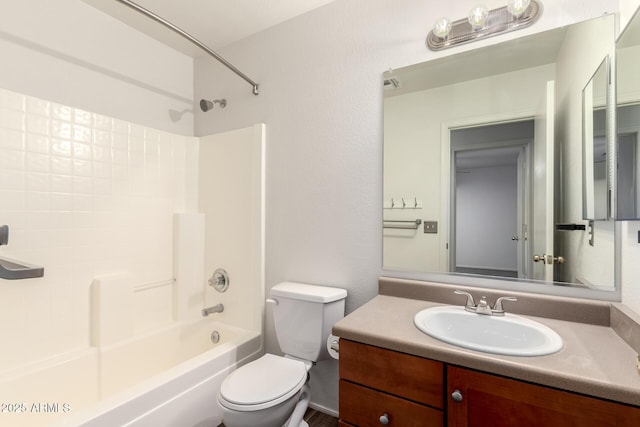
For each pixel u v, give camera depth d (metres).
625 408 0.72
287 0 1.77
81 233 1.76
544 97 1.31
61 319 1.67
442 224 1.50
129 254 2.00
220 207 2.23
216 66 2.31
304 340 1.60
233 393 1.27
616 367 0.81
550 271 1.28
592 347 0.94
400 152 1.59
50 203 1.64
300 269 1.86
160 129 2.24
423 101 1.54
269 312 1.99
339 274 1.73
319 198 1.80
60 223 1.68
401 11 1.59
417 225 1.55
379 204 1.64
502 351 0.89
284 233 1.93
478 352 0.90
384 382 1.04
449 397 0.93
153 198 2.14
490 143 1.41
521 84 1.35
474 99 1.44
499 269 1.39
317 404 1.77
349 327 1.11
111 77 1.98
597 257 1.17
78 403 1.63
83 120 1.78
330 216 1.77
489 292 1.32
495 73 1.40
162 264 2.19
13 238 1.51
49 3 1.71
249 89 2.11
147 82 2.17
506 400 0.85
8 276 1.09
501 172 1.39
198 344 2.18
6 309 1.49
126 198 1.99
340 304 1.64
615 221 1.11
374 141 1.66
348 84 1.73
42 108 1.62
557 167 1.28
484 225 1.42
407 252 1.57
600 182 1.12
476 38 1.42
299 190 1.87
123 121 1.98
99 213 1.85
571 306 1.17
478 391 0.89
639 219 0.91
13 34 1.59
